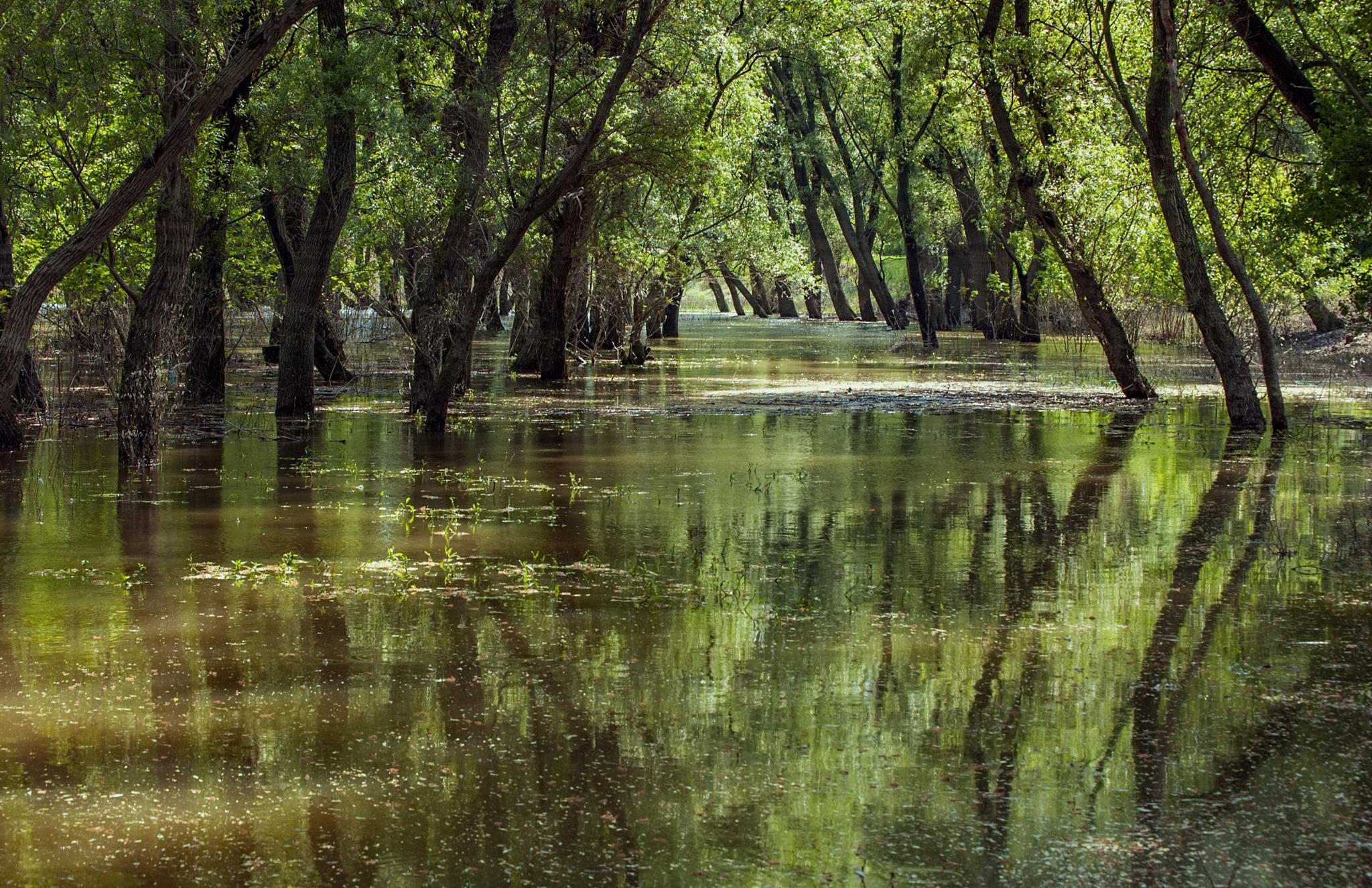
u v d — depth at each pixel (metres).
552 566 10.44
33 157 18.11
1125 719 6.78
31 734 6.63
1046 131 24.44
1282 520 12.28
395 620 8.78
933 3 27.58
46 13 15.91
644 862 5.17
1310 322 42.66
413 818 5.58
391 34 20.84
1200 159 25.73
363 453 17.34
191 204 16.48
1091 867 5.12
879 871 5.09
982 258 49.38
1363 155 19.41
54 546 11.30
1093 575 10.06
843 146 55.44
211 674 7.62
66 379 26.89
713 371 33.59
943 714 6.86
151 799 5.80
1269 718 6.80
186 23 16.05
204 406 23.75
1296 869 5.11
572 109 21.55
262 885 4.98
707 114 27.58
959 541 11.41
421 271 22.72
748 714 6.85
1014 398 25.56
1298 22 20.80
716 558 10.73
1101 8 22.03
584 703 7.05
